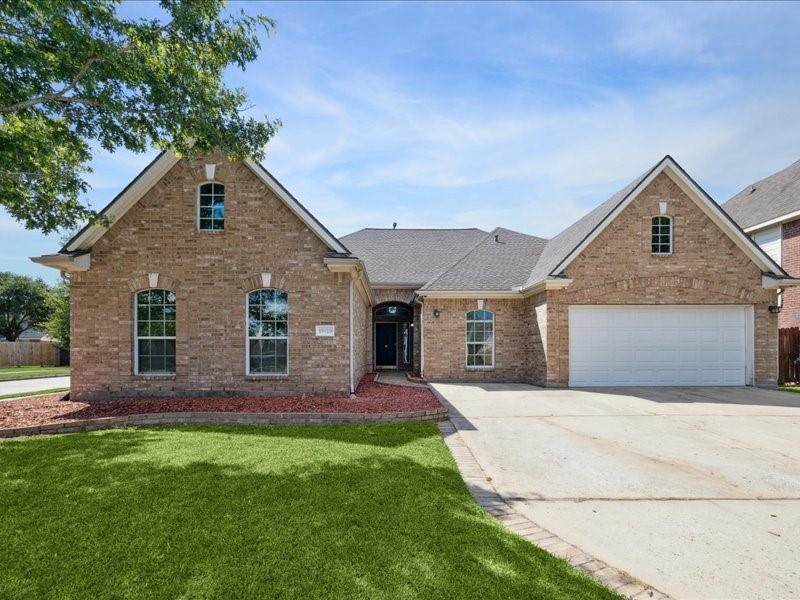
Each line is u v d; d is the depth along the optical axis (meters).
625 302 15.91
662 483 6.05
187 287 12.48
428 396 12.50
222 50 9.25
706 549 4.24
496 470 6.52
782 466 6.80
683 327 16.12
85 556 3.84
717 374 16.06
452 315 18.36
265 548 3.97
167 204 12.53
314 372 12.55
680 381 16.05
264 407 10.24
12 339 54.38
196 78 9.19
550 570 3.71
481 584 3.46
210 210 12.70
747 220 22.55
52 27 7.51
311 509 4.77
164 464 6.23
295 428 8.70
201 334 12.45
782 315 20.58
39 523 4.44
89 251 12.38
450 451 7.31
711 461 7.04
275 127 10.26
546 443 8.03
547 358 15.88
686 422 9.84
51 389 17.05
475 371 18.22
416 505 4.93
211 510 4.73
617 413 10.84
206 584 3.44
